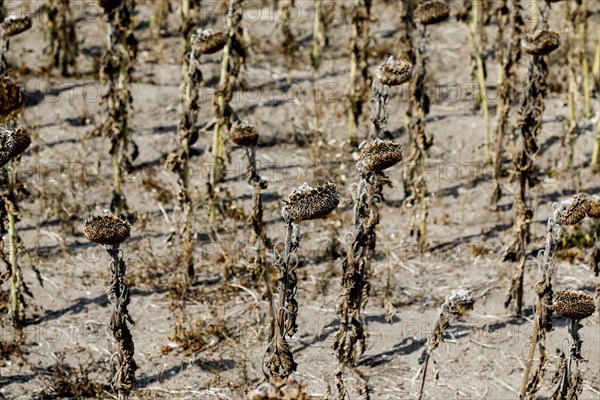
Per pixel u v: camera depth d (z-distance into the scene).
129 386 9.34
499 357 11.49
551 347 11.60
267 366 8.97
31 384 10.91
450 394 10.84
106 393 10.74
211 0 21.59
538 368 9.61
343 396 10.19
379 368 11.30
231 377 11.07
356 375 10.52
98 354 11.51
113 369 9.40
